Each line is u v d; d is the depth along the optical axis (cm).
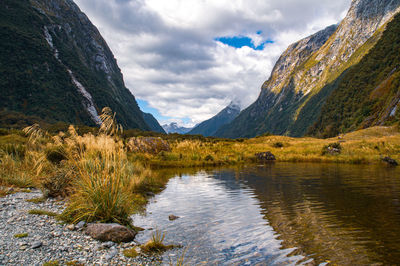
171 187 1264
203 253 485
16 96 14188
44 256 436
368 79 13900
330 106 16225
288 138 5947
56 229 576
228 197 984
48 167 1168
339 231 562
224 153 3353
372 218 647
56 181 884
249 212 752
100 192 659
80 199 707
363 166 2178
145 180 1301
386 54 13800
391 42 13875
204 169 2111
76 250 480
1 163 1091
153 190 1177
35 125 981
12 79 14688
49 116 14175
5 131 2817
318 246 484
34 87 15375
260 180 1405
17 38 17125
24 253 437
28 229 555
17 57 16112
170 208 848
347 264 404
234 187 1205
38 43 18438
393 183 1202
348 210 730
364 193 971
